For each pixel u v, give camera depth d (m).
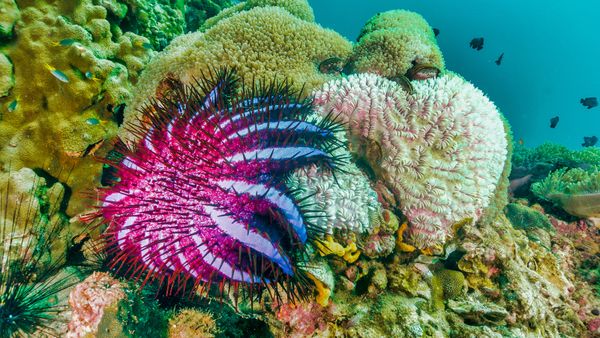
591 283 0.77
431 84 0.59
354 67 0.69
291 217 0.36
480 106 0.56
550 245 0.83
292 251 0.37
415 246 0.55
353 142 0.56
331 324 0.49
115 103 0.54
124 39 0.61
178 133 0.37
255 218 0.34
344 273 0.53
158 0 0.94
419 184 0.53
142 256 0.36
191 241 0.34
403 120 0.54
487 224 0.65
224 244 0.34
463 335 0.51
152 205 0.35
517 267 0.61
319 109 0.56
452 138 0.53
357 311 0.51
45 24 0.51
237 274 0.35
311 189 0.47
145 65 0.63
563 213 0.93
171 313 0.42
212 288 0.46
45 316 0.41
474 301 0.56
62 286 0.46
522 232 0.82
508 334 0.53
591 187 0.88
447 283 0.56
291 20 0.65
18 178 0.46
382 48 0.68
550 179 0.98
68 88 0.50
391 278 0.55
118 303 0.38
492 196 0.63
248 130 0.37
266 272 0.35
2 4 0.48
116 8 0.64
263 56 0.59
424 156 0.53
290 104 0.46
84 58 0.50
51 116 0.51
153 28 0.83
